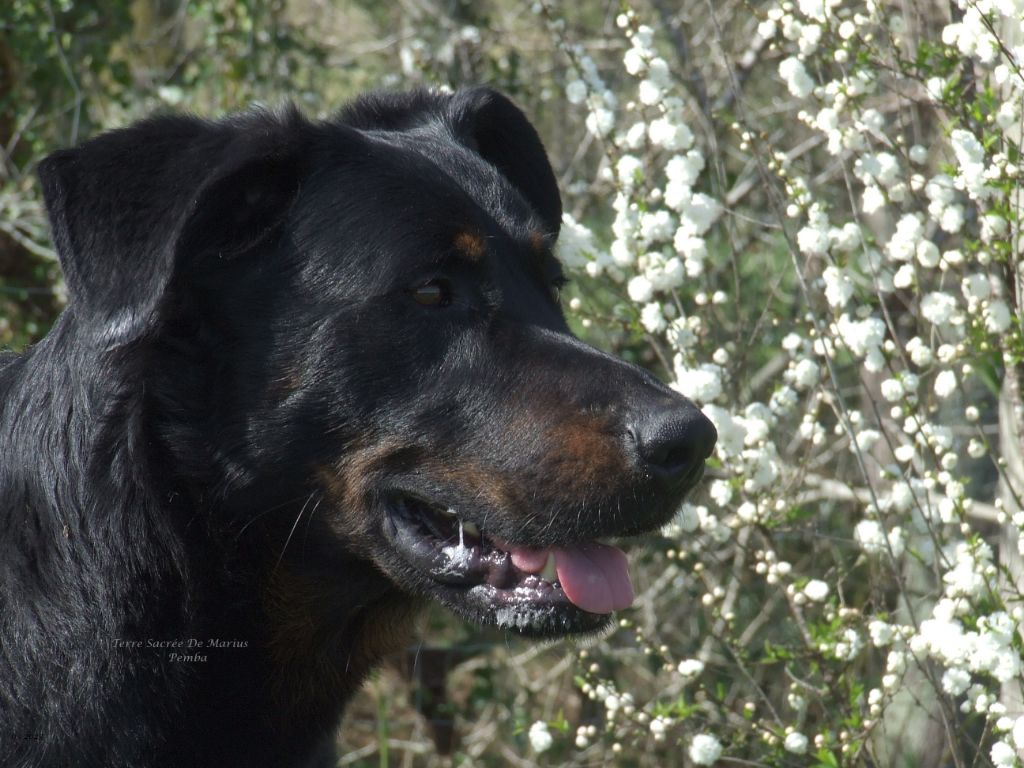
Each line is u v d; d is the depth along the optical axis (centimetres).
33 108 1259
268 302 607
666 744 1089
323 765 690
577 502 572
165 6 1570
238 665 620
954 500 698
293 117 620
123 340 534
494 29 1330
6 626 589
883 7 780
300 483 611
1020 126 685
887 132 921
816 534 838
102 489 585
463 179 653
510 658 1160
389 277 599
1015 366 732
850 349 770
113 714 577
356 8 1614
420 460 600
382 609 675
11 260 1269
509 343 603
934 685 703
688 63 1041
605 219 1267
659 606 1197
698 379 748
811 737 891
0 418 628
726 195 892
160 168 566
